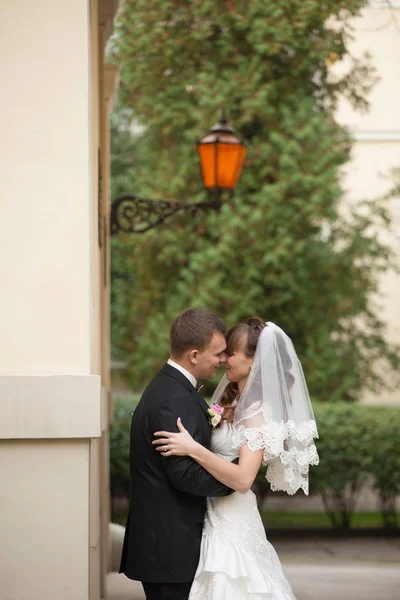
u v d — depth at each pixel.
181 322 6.39
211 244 23.45
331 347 23.52
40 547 6.28
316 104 23.50
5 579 6.25
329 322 23.94
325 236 24.31
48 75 6.56
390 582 12.80
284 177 22.78
